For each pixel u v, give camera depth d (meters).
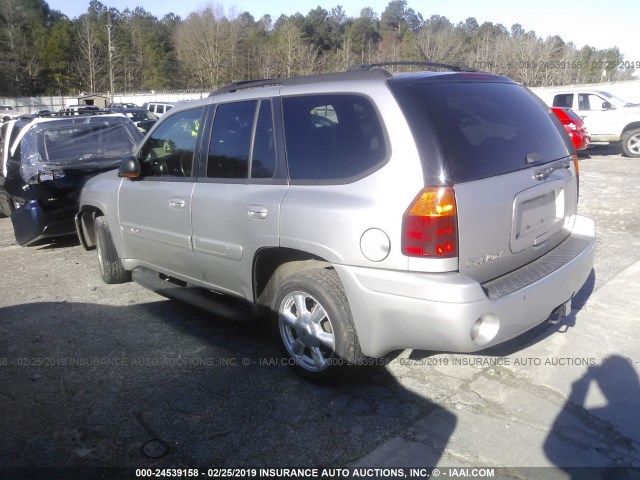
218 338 4.53
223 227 3.99
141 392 3.73
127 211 5.06
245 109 3.99
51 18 76.25
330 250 3.30
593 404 3.41
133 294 5.67
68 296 5.66
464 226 3.02
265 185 3.72
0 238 8.43
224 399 3.60
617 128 15.17
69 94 68.81
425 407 3.44
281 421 3.34
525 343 4.21
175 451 3.10
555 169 3.65
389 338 3.18
